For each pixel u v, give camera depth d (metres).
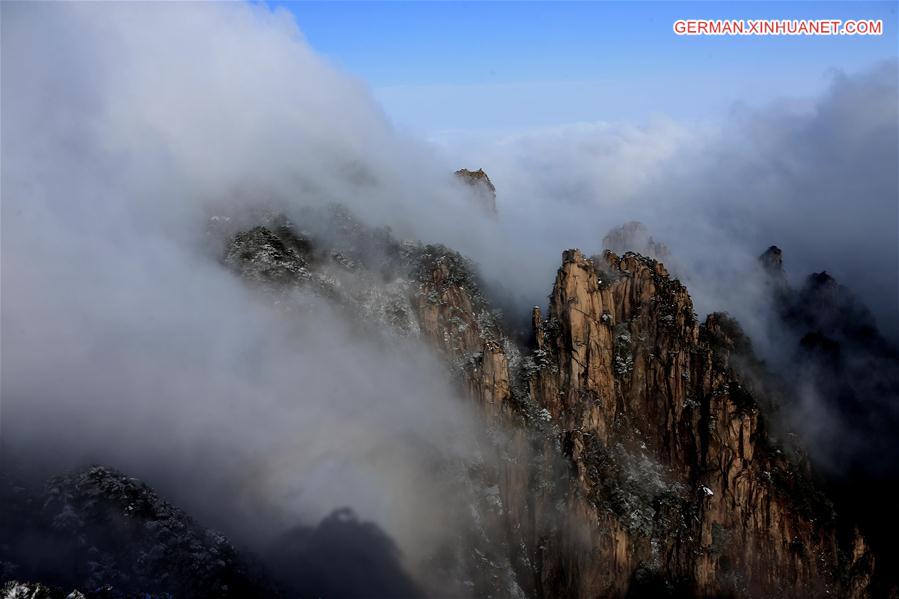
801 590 105.62
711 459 110.94
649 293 125.31
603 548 106.00
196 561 85.19
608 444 117.12
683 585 105.06
